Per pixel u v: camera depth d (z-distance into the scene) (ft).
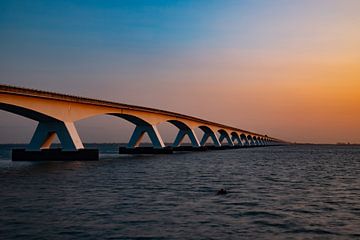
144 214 73.72
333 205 86.02
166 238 57.21
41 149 240.12
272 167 216.95
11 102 189.57
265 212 77.00
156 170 184.85
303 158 341.21
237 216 72.84
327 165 240.32
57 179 139.33
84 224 65.05
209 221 68.28
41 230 60.85
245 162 263.70
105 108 271.49
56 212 75.15
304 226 65.46
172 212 75.92
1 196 96.68
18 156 241.55
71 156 234.38
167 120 387.34
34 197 95.09
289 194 103.50
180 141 472.85
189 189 112.57
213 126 554.46
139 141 372.79
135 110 312.09
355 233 61.26
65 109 232.12
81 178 143.43
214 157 331.77
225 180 139.85
